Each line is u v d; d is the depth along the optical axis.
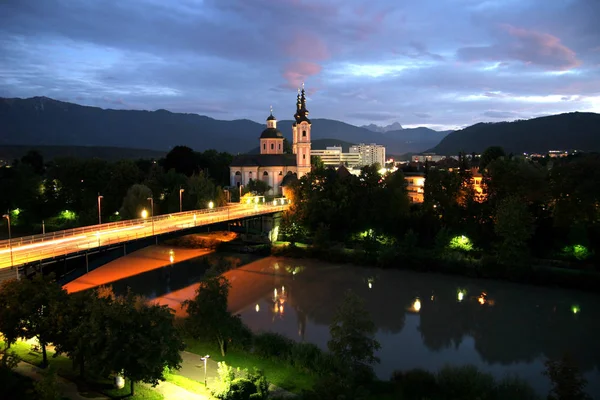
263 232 135.88
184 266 110.94
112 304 44.56
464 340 70.75
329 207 130.50
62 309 46.72
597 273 94.25
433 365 61.97
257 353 58.28
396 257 110.00
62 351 46.03
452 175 126.00
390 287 96.31
